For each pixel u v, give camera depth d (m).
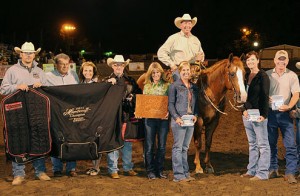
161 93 6.96
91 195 6.07
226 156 9.12
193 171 7.75
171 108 6.61
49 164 8.43
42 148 6.68
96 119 6.86
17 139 6.59
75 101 6.84
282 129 6.78
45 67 14.12
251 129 6.88
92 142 6.81
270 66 22.80
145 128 6.95
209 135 7.70
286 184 6.51
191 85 6.79
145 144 7.01
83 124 6.83
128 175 7.39
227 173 7.57
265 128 6.69
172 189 6.35
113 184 6.66
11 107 6.58
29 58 6.68
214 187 6.42
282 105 6.58
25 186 6.54
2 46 36.09
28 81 6.72
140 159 8.91
